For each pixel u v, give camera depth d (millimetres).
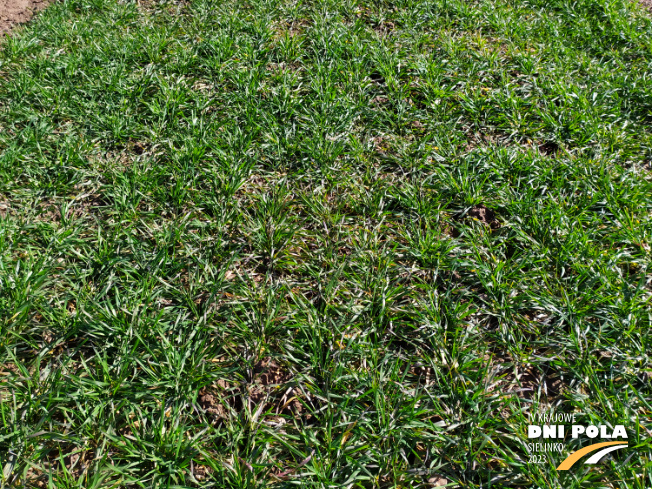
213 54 4094
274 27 4539
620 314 2375
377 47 4234
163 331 2260
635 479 1782
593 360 2252
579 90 3885
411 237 2828
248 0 4809
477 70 4055
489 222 2975
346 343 2311
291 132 3461
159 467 1831
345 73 3957
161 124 3418
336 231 2840
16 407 1955
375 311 2459
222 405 2094
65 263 2559
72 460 1890
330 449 1914
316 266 2662
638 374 2182
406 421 1997
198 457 1885
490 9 4902
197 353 2211
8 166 3014
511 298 2486
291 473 1882
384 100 3850
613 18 4879
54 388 2000
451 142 3451
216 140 3324
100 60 3928
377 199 2994
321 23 4477
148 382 2072
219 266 2641
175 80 3850
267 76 3930
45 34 4258
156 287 2477
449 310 2404
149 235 2762
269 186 3104
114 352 2211
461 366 2176
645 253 2688
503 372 2270
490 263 2666
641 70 4273
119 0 4805
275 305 2445
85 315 2277
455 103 3824
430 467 1890
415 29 4598
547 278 2605
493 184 3051
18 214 2795
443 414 2039
